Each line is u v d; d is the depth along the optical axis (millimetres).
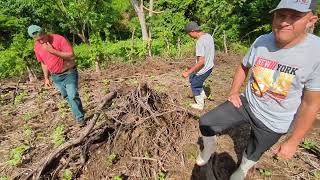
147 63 8617
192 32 4664
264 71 2477
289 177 3627
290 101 2461
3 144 4449
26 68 8672
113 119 4082
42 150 4105
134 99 4207
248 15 15750
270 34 2479
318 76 2176
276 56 2369
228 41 12555
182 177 3637
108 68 8859
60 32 19547
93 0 17219
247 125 4523
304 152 4016
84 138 3967
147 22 15664
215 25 14633
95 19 17484
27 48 8766
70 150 3840
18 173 3686
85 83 7082
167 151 3912
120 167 3691
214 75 7230
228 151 4039
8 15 17359
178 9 16078
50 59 4418
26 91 6469
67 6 17672
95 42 10180
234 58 9234
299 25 2104
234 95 2836
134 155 3805
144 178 3576
